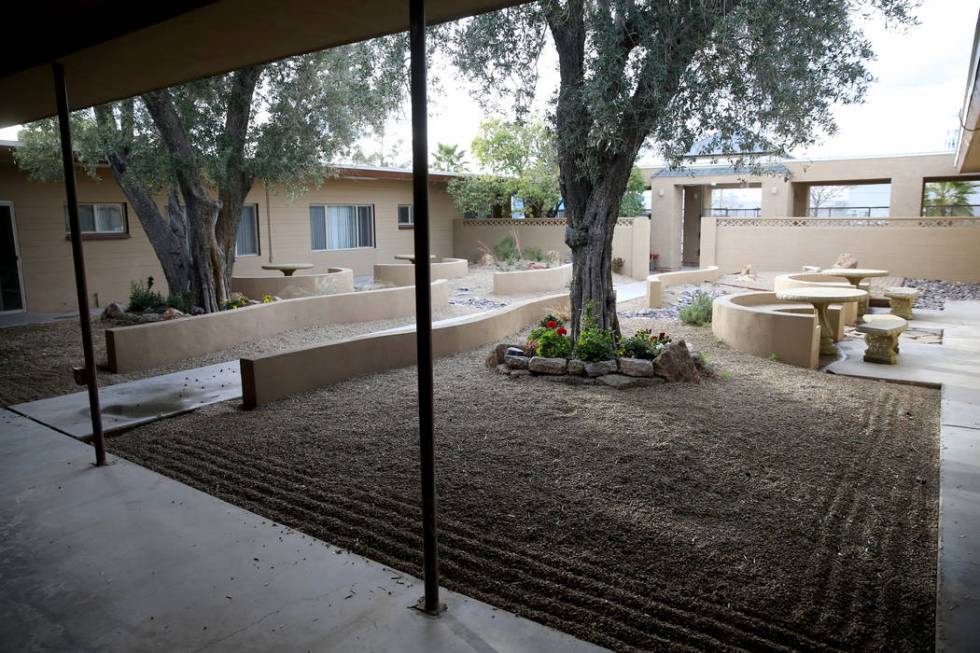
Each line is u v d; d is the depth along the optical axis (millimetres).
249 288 13602
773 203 22156
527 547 3604
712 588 3189
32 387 7348
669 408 6082
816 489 4375
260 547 3650
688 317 11141
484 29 6625
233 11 3580
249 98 10023
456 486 4414
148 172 9641
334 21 3818
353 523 3951
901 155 20531
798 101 5914
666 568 3371
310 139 10641
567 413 5965
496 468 4703
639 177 22156
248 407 6367
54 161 11695
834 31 5836
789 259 19594
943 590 3121
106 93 5555
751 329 8781
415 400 6461
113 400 6766
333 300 11141
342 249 19516
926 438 5496
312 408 6281
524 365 7406
